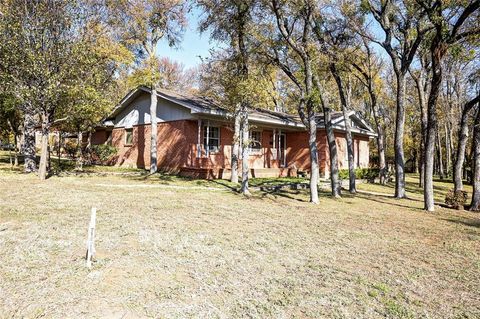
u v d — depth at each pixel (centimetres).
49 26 1203
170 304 343
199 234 613
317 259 511
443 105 2411
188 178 1572
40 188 1059
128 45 1698
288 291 389
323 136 2031
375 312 348
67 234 564
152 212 789
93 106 1344
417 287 421
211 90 1280
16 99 1238
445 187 2016
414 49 1261
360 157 2439
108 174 1602
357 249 577
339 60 1314
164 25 1702
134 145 2009
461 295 402
